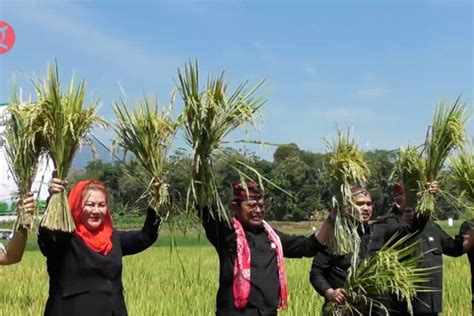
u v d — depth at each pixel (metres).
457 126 7.25
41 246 5.96
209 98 5.91
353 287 7.04
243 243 6.39
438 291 7.84
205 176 6.08
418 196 7.40
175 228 6.34
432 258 7.85
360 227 7.30
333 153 6.80
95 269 5.92
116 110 6.27
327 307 7.37
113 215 6.41
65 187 5.88
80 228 5.99
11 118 5.98
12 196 6.01
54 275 5.96
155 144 6.21
